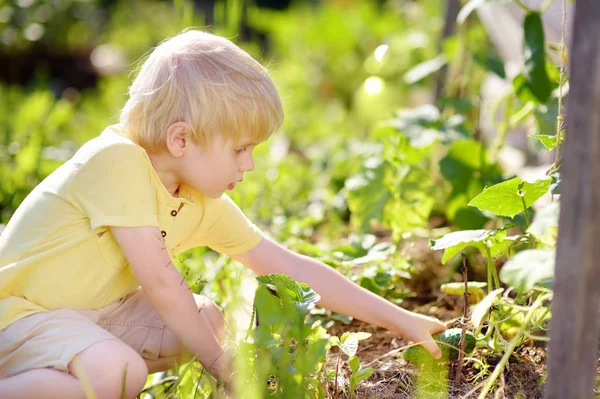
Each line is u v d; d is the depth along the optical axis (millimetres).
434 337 1668
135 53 6422
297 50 5797
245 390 1322
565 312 1021
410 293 2072
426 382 1552
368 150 2945
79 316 1485
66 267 1489
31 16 5730
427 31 4359
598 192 980
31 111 3840
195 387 1546
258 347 1356
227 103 1473
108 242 1496
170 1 7828
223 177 1539
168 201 1550
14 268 1470
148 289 1471
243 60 1532
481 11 3385
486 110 3309
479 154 2406
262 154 3416
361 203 2539
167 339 1610
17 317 1470
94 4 6887
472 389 1495
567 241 1005
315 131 4469
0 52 5688
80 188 1475
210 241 1717
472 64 2979
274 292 1509
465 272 1570
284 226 2709
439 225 2789
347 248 2139
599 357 1518
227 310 1941
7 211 2939
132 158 1473
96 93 5703
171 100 1484
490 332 1534
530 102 2268
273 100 1536
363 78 5406
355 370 1441
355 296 1687
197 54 1510
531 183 1463
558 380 1046
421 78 3111
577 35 962
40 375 1384
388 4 6348
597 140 967
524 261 1256
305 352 1396
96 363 1380
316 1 7320
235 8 3289
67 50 6082
